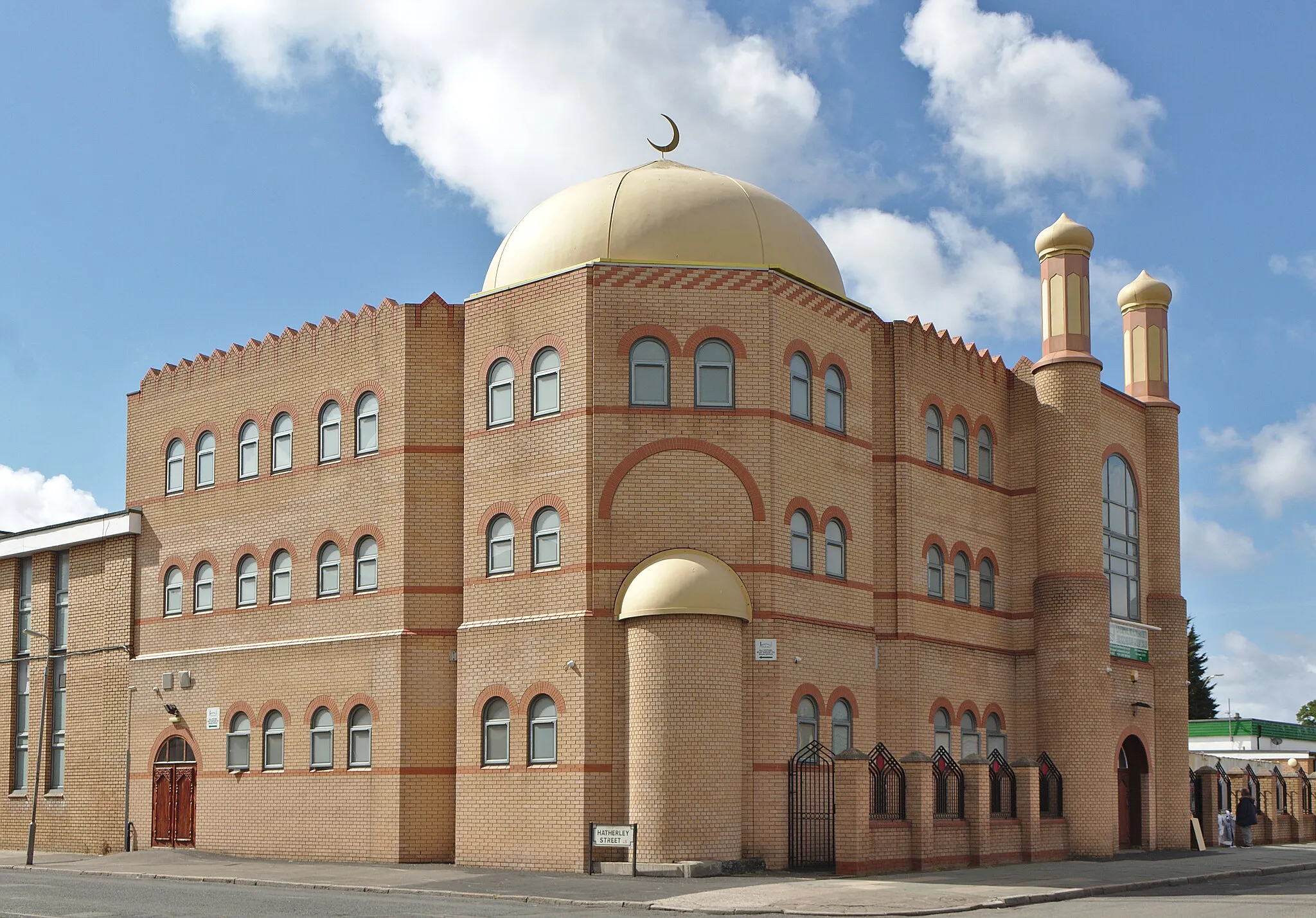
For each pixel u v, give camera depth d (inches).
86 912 950.4
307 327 1572.3
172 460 1711.4
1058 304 1700.3
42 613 1863.9
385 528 1455.5
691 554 1300.4
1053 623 1641.2
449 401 1454.2
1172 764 1787.6
